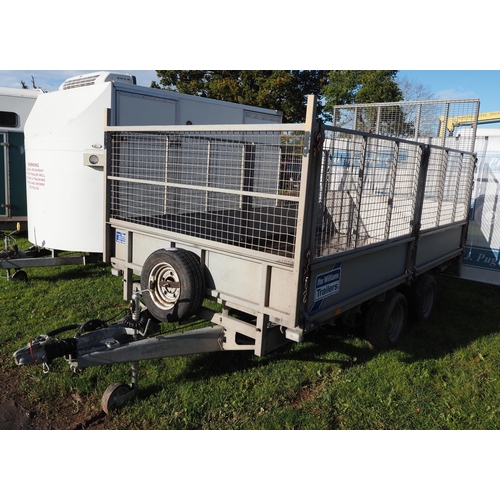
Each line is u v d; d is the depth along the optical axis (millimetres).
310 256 3230
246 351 4695
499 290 7582
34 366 4227
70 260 6539
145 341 3584
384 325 4723
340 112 8961
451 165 6184
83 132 5984
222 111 7574
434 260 5840
